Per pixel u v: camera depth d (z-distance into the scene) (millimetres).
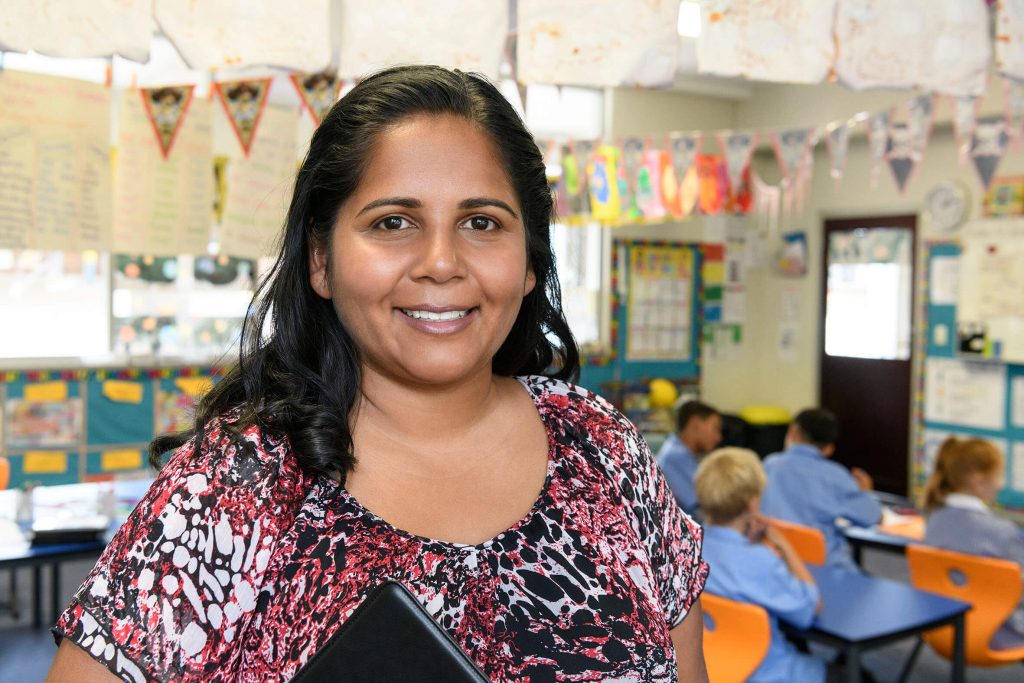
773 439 7598
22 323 5379
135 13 1503
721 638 2730
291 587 761
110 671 711
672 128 7352
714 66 1834
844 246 7332
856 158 7125
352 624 703
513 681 797
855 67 1912
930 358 6625
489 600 810
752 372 8039
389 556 782
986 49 1991
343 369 865
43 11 1444
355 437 846
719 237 7820
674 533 973
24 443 5352
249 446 781
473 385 873
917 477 6746
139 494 3496
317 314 876
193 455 779
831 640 2635
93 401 5520
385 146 808
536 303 1021
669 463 4617
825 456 3963
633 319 7426
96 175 3869
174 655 720
